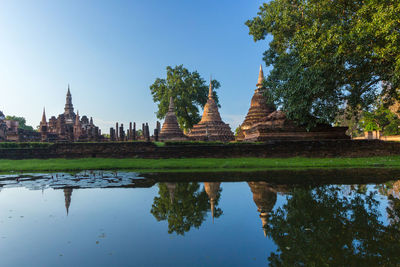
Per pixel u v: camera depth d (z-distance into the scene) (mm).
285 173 11219
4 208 5637
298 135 22172
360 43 13461
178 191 7406
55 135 36281
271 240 3699
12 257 3176
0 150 18203
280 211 5191
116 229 4250
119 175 11219
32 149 18484
